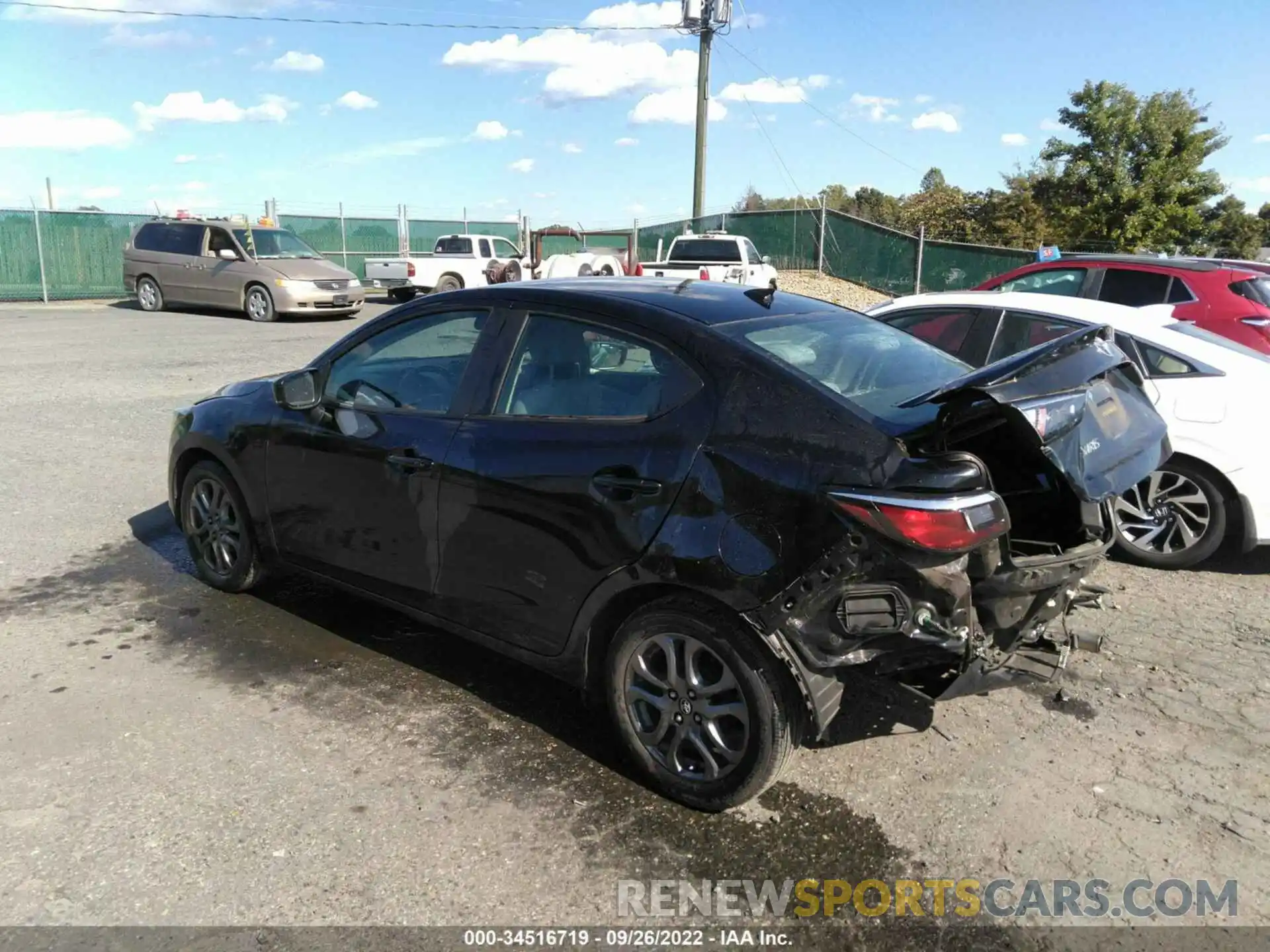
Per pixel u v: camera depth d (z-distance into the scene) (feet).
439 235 96.99
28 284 73.87
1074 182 96.78
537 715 12.45
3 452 25.63
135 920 8.65
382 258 83.15
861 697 13.00
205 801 10.43
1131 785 11.01
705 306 11.55
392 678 13.37
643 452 10.41
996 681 10.19
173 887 9.09
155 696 12.72
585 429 11.01
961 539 8.95
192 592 16.37
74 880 9.16
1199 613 15.93
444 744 11.71
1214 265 27.43
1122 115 94.89
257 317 60.64
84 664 13.61
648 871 9.52
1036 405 9.38
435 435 12.32
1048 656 10.89
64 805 10.29
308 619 15.29
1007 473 11.69
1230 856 9.77
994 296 20.93
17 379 36.37
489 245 80.43
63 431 28.02
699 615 9.98
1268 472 16.69
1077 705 12.85
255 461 14.79
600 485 10.57
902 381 11.10
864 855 9.79
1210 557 18.78
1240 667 13.92
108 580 16.85
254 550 15.49
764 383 10.06
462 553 12.07
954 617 9.30
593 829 10.14
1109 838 10.06
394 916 8.79
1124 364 11.34
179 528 19.67
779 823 10.28
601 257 79.82
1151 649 14.56
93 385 35.35
